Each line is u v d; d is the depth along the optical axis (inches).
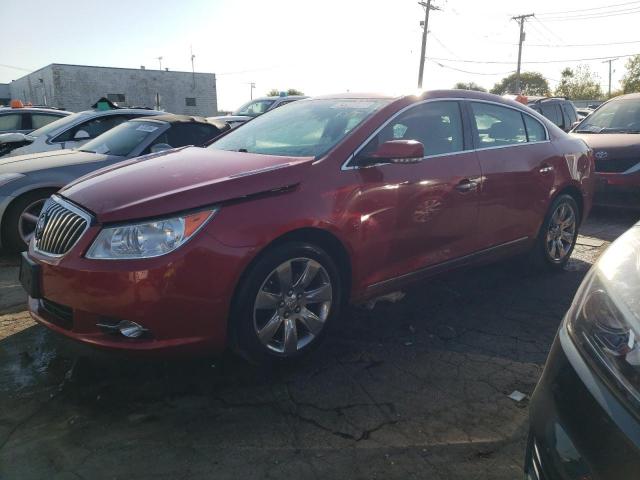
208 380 120.2
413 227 140.4
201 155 141.2
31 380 120.2
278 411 108.7
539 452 71.1
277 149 142.6
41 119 382.9
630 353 60.3
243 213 110.3
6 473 90.3
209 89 1945.1
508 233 171.5
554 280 190.5
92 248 105.6
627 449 56.2
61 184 214.5
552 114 481.4
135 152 232.8
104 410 108.8
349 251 127.8
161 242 103.3
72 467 92.0
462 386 119.0
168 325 104.7
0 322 151.7
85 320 107.1
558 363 72.6
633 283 66.1
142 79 1806.1
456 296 173.8
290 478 89.7
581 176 196.2
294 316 122.0
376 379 121.5
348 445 98.2
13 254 218.7
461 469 92.3
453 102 159.5
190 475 90.2
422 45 1434.5
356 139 133.0
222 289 107.7
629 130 300.7
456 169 150.2
